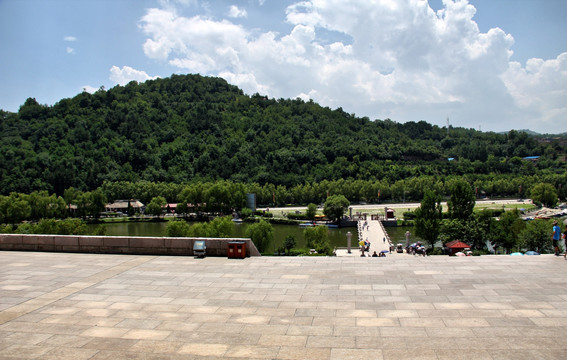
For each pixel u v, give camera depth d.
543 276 22.39
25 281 23.42
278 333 15.72
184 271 25.03
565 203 189.25
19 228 91.88
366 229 115.56
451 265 25.02
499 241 74.62
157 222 162.25
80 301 19.98
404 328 15.91
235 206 171.62
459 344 14.37
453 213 81.31
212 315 17.80
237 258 27.86
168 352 14.27
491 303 18.45
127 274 24.62
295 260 27.08
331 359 13.48
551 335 14.95
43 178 199.00
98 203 160.75
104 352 14.35
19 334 16.06
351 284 21.77
